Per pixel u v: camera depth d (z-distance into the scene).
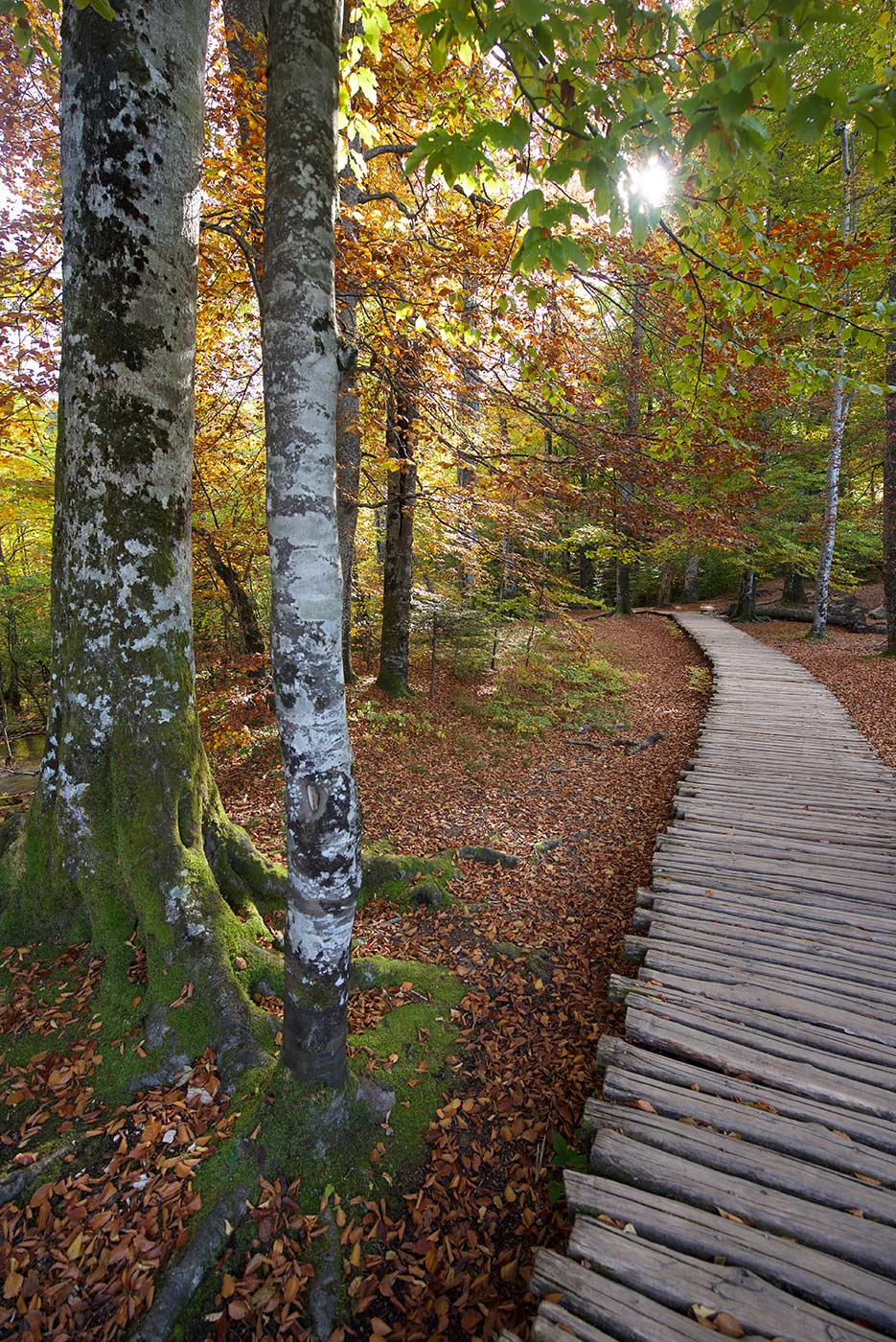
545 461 5.82
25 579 9.99
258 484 8.05
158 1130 2.69
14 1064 2.87
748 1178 2.51
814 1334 1.98
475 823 6.57
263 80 4.56
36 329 5.45
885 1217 2.35
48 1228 2.37
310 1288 2.35
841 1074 3.00
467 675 11.21
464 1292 2.42
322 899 2.40
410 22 4.70
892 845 5.22
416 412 6.50
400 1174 2.78
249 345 7.07
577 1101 3.24
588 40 1.91
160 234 3.11
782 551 16.11
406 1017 3.63
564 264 1.87
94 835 3.22
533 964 4.27
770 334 4.02
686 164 2.36
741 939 4.02
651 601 29.62
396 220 5.30
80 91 2.91
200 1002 3.05
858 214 9.77
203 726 6.75
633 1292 2.11
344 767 2.32
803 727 8.62
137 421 3.14
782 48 1.32
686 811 5.93
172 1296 2.21
